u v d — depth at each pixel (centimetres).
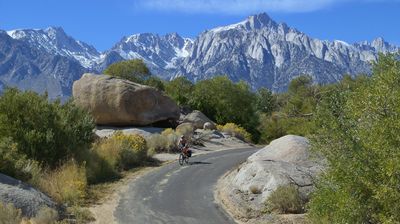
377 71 1024
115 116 4156
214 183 2338
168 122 4597
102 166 2506
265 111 7588
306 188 1831
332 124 1069
